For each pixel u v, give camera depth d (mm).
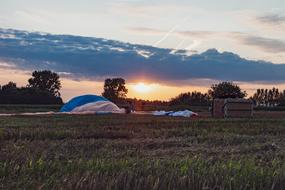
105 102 56938
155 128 27344
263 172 9484
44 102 104562
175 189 8055
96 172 8945
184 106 97188
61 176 8828
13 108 79250
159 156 14578
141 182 8109
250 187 8516
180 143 18766
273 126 31031
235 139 20766
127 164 10078
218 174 9102
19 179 8648
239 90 104188
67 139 20047
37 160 10828
